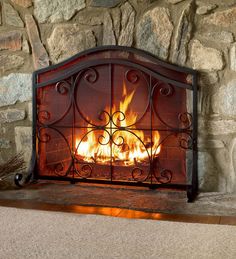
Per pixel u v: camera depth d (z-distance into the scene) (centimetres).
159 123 247
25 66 273
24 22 270
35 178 269
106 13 254
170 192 246
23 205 226
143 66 244
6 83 277
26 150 278
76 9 258
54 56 265
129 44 251
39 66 268
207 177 244
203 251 164
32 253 164
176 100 244
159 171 251
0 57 276
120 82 251
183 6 241
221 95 239
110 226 194
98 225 195
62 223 198
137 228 191
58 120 264
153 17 246
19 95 275
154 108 246
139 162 254
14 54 273
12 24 271
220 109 240
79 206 224
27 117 276
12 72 275
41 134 269
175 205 221
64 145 265
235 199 229
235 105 237
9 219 203
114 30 253
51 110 265
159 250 166
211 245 170
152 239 177
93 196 240
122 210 217
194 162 241
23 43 271
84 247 170
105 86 253
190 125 241
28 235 183
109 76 252
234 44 235
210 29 238
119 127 251
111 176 254
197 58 241
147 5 247
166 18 244
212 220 200
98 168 261
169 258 159
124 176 257
